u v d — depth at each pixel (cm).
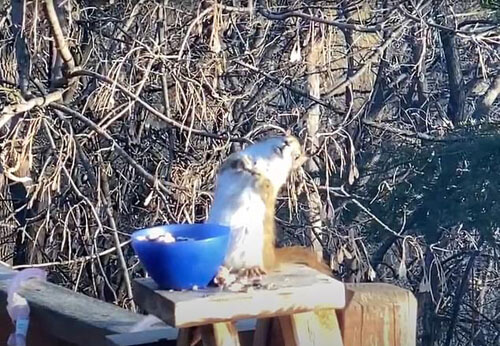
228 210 199
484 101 865
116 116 514
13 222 703
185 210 550
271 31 659
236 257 189
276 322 179
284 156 212
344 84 636
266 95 629
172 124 505
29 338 241
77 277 650
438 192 646
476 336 895
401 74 849
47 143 604
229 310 161
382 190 685
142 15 621
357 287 181
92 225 658
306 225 598
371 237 684
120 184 667
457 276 866
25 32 510
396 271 782
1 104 557
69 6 543
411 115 854
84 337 218
